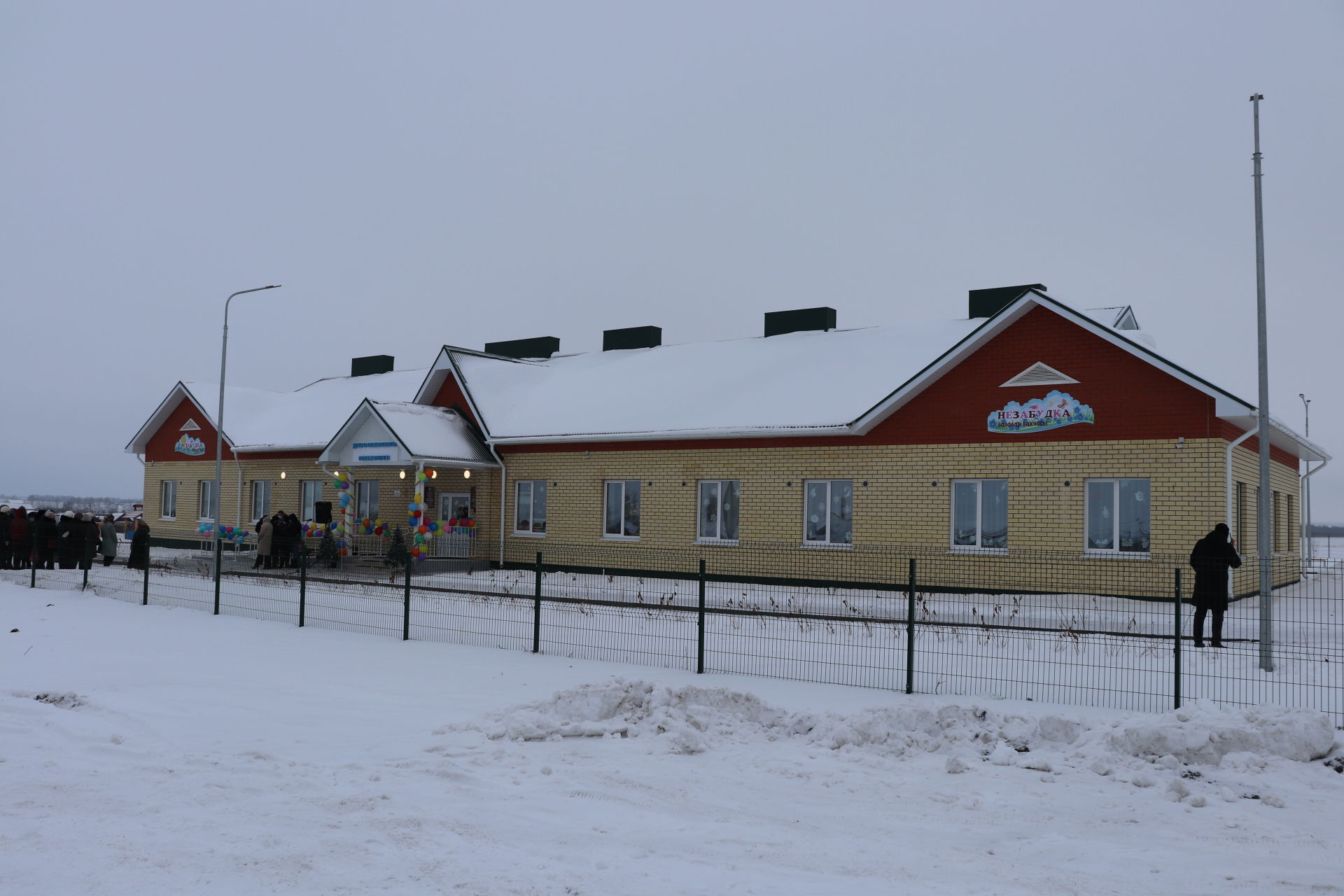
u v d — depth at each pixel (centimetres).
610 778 840
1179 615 1131
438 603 2072
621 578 2580
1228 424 2172
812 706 1136
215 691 1220
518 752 920
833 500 2612
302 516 3809
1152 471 2186
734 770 871
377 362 4606
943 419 2441
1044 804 782
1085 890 604
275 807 743
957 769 872
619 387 3212
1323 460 3070
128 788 795
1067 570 2253
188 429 4253
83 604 2162
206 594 2312
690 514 2806
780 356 3086
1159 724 915
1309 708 1072
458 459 3092
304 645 1606
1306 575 1656
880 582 2494
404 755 910
